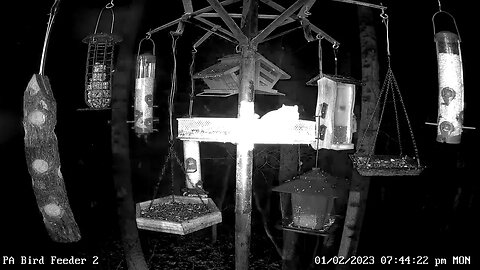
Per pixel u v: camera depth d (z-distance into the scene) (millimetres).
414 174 2418
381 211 4371
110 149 5035
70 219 2586
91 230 4625
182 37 5148
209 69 2652
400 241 4121
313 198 2730
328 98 2752
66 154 4871
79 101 4859
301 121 2432
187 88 5262
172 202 3037
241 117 2309
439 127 2400
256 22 2572
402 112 4371
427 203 4312
